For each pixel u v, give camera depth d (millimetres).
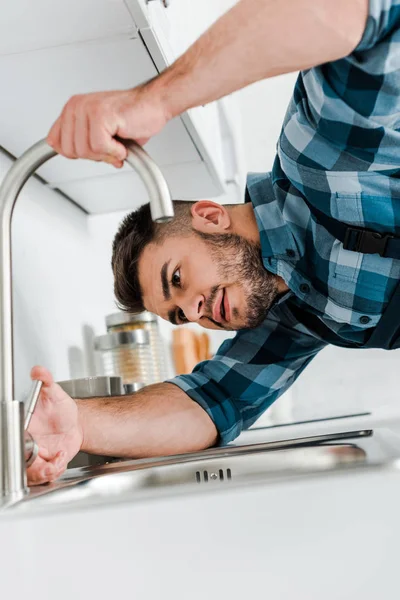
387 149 1115
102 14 962
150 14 1030
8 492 782
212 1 2594
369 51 927
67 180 1568
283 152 1235
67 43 1033
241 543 594
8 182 841
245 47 792
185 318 1358
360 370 2604
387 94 992
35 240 1473
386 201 1203
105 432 1226
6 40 1012
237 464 930
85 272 1752
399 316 1287
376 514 588
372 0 804
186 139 1481
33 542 611
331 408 2516
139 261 1354
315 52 800
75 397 1299
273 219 1336
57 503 666
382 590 580
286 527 592
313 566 587
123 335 1600
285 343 1550
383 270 1247
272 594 587
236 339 1559
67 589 602
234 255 1351
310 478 605
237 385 1496
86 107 808
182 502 601
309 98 1085
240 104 2893
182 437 1327
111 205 1807
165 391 1395
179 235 1339
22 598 604
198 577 592
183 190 1864
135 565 599
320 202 1229
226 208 1410
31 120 1264
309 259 1319
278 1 784
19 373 1291
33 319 1391
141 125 818
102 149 801
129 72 1146
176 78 818
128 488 903
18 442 799
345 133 1087
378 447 873
